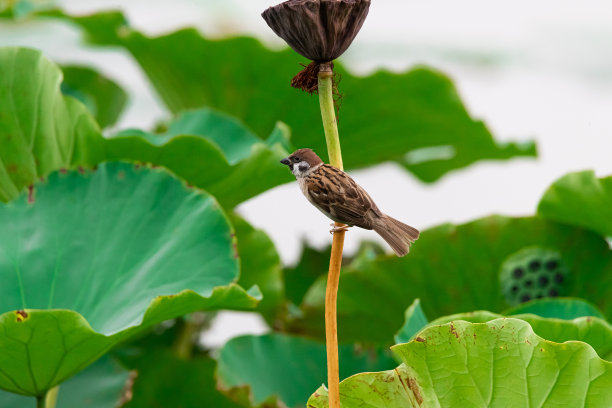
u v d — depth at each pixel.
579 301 6.20
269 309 6.46
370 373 5.98
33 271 6.15
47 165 6.29
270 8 5.88
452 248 6.37
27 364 6.04
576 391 5.94
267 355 6.43
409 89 6.55
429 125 6.63
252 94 6.61
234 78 6.61
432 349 5.95
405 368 5.97
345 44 5.88
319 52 5.87
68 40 9.73
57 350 6.02
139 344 6.56
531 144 6.68
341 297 6.43
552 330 6.07
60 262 6.16
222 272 6.14
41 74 6.26
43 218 6.19
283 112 6.63
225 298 6.07
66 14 6.75
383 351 6.46
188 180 6.32
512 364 5.95
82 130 6.28
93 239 6.18
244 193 6.35
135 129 6.41
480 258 6.38
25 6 6.77
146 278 6.15
